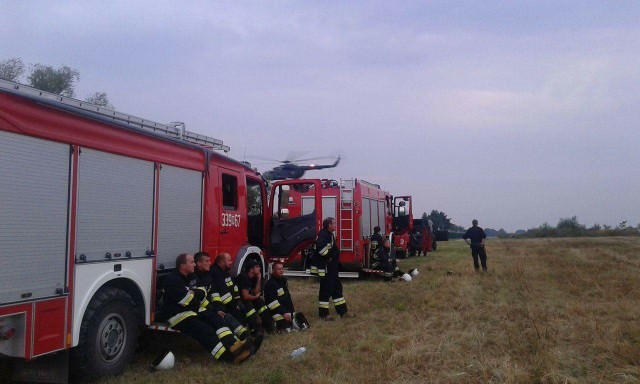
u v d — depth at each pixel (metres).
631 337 7.07
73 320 4.91
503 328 7.78
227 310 7.19
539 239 39.28
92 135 5.19
